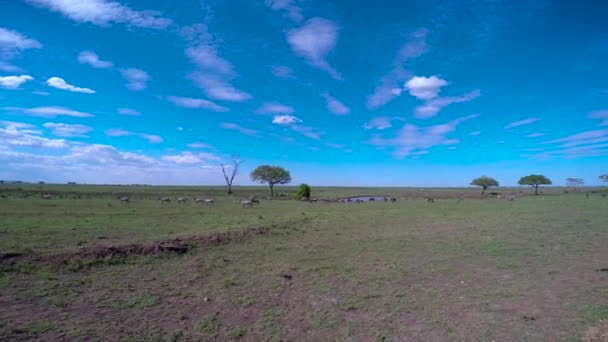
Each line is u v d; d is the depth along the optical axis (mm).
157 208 38031
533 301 9336
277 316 8453
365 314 8578
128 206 39188
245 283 11258
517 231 22938
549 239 19594
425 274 12453
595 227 24125
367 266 13711
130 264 13039
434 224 27438
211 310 8812
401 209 43125
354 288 10805
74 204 38875
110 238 17641
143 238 17812
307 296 10008
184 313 8539
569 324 7660
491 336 7184
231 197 70875
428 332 7453
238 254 15656
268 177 77688
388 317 8352
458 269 13141
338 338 7230
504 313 8484
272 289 10648
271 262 14305
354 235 21766
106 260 12945
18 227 19922
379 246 18062
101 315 8211
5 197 46500
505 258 14914
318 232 23031
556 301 9281
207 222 26016
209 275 12156
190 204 46750
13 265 11375
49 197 49406
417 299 9688
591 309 8539
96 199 50500
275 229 22797
